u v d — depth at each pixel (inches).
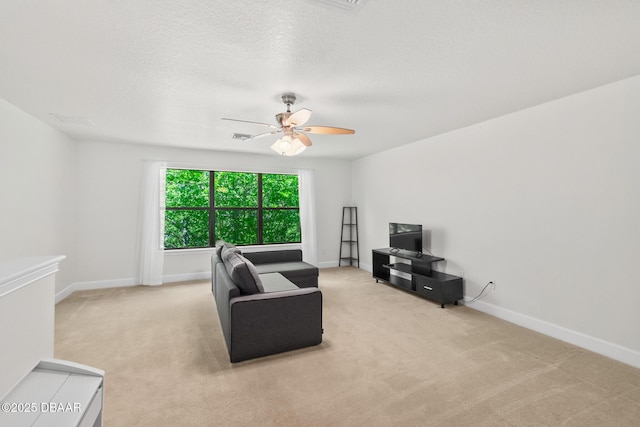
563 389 82.0
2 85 99.8
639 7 61.3
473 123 145.6
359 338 114.3
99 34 70.5
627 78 95.4
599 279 102.5
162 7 60.7
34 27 67.2
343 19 65.2
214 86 100.7
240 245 226.8
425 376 88.5
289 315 103.0
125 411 72.9
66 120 138.9
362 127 152.7
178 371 91.2
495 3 60.2
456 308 148.6
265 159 227.0
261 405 75.6
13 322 40.3
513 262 129.9
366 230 239.3
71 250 172.9
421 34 71.2
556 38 73.0
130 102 115.7
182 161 202.4
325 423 69.3
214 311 144.6
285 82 97.9
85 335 117.0
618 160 97.7
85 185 179.8
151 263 190.5
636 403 76.0
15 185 121.4
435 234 171.3
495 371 91.2
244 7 60.9
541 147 119.0
